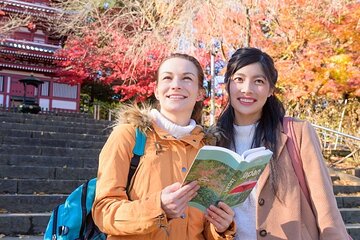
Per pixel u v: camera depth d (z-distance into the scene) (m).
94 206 1.90
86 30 15.50
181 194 1.73
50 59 23.47
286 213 2.10
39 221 5.09
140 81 15.55
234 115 2.46
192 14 8.73
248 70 2.31
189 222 1.99
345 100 12.13
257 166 1.89
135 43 10.89
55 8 18.48
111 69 18.81
